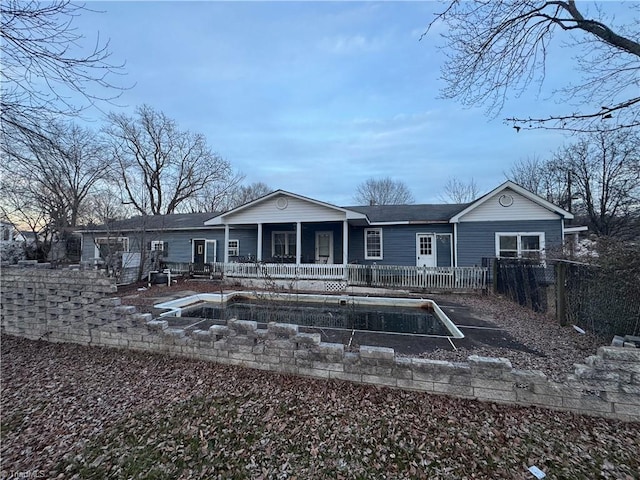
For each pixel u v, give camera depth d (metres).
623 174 16.66
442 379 3.21
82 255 18.48
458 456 2.35
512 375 3.02
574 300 5.76
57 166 4.43
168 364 4.20
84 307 5.04
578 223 22.59
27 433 2.91
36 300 5.39
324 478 2.18
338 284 11.98
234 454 2.46
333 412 2.98
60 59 3.27
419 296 10.34
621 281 4.57
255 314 8.18
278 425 2.82
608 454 2.34
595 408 2.80
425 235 13.76
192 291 11.22
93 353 4.68
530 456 2.33
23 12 2.98
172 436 2.72
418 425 2.75
